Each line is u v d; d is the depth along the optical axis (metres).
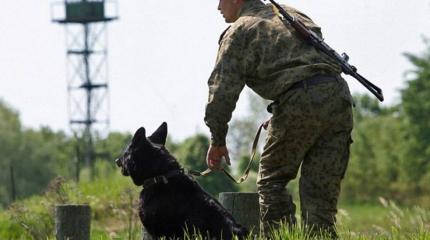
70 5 86.62
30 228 17.27
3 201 96.81
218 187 37.31
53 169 107.88
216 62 10.22
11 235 19.50
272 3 10.20
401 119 90.62
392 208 14.61
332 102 9.97
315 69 9.97
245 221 12.06
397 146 84.75
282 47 10.04
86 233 12.37
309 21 10.52
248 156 56.03
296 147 10.12
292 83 9.94
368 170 81.38
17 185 102.94
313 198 10.23
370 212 45.81
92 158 51.34
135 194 16.56
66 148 102.50
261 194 10.38
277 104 10.09
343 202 76.00
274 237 10.12
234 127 105.44
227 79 10.10
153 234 10.78
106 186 23.23
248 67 10.14
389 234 11.18
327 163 10.16
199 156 34.19
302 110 9.95
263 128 10.96
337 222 10.70
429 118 84.81
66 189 19.41
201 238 9.94
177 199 10.52
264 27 10.14
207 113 10.14
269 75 10.07
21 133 118.38
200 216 10.38
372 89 10.37
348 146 10.33
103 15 86.50
